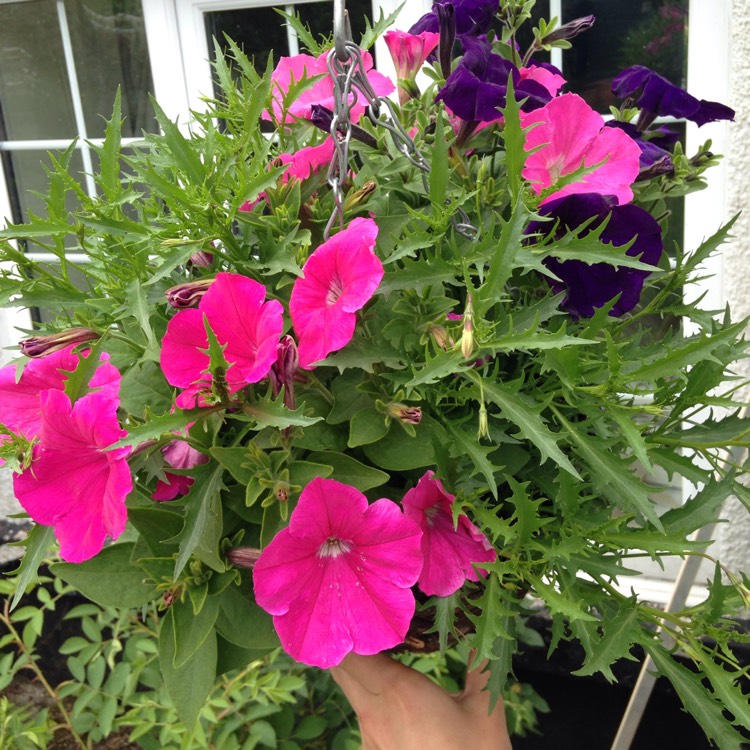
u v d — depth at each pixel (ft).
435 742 1.61
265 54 3.34
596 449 1.22
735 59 2.67
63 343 1.27
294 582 1.12
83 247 1.38
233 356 1.17
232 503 1.26
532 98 1.38
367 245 1.11
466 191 1.40
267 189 1.32
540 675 3.66
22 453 1.14
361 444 1.21
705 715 1.27
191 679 1.24
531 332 1.10
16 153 3.92
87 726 3.37
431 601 1.28
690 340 1.41
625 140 1.34
